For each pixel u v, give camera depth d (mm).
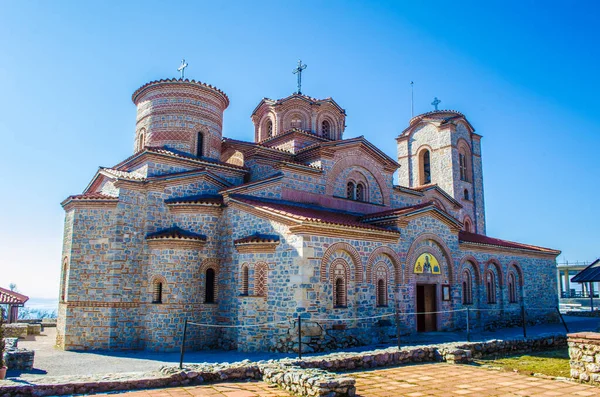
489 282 33281
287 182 26406
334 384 11672
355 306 22281
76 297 22719
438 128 42875
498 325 32406
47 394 11859
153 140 28359
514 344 19875
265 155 29016
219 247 24203
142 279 23047
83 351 21812
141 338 22484
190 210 23906
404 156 45312
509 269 34906
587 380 13719
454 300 27922
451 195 40875
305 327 19797
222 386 13266
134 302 22844
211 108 29609
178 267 22500
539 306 36844
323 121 34188
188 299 22578
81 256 23078
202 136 29109
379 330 22844
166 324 21859
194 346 22422
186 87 28797
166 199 24406
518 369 15859
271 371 13773
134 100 30750
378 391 12672
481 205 43875
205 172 25828
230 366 14641
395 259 24609
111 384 12602
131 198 23594
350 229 22234
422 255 26484
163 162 25672
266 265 21641
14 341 19328
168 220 24141
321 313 20641
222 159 33844
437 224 27609
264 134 34812
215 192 26719
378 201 30656
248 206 22984
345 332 21438
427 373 15211
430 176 43125
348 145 29031
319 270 20859
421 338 24109
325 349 20359
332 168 28406
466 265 31500
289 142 31500
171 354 20594
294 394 12266
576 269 72688
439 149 42562
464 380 14102
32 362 16484
